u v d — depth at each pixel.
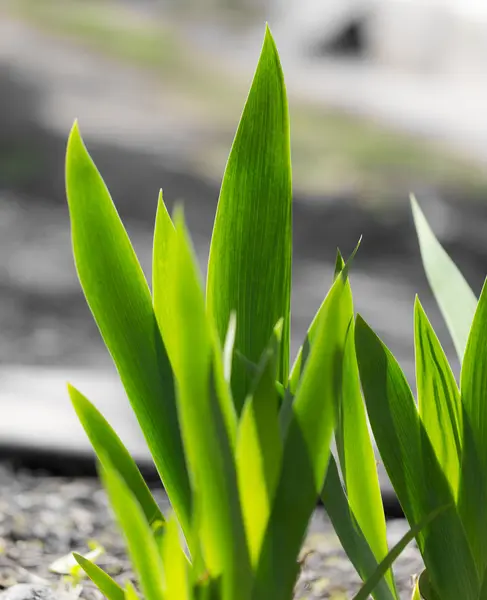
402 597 1.36
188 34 14.76
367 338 1.06
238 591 0.98
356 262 4.88
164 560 0.97
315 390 0.98
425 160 7.21
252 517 0.99
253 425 0.98
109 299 1.04
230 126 8.33
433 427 1.08
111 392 2.28
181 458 1.04
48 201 5.46
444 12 13.34
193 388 0.96
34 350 3.13
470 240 5.16
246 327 1.06
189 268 0.95
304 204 5.68
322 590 1.37
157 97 9.55
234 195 1.06
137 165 6.39
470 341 1.06
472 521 1.07
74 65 10.96
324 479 1.05
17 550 1.42
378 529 1.07
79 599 1.27
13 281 3.90
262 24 16.05
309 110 9.34
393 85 11.45
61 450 1.80
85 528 1.50
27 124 7.18
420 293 4.40
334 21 13.52
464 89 11.36
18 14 14.73
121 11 16.12
